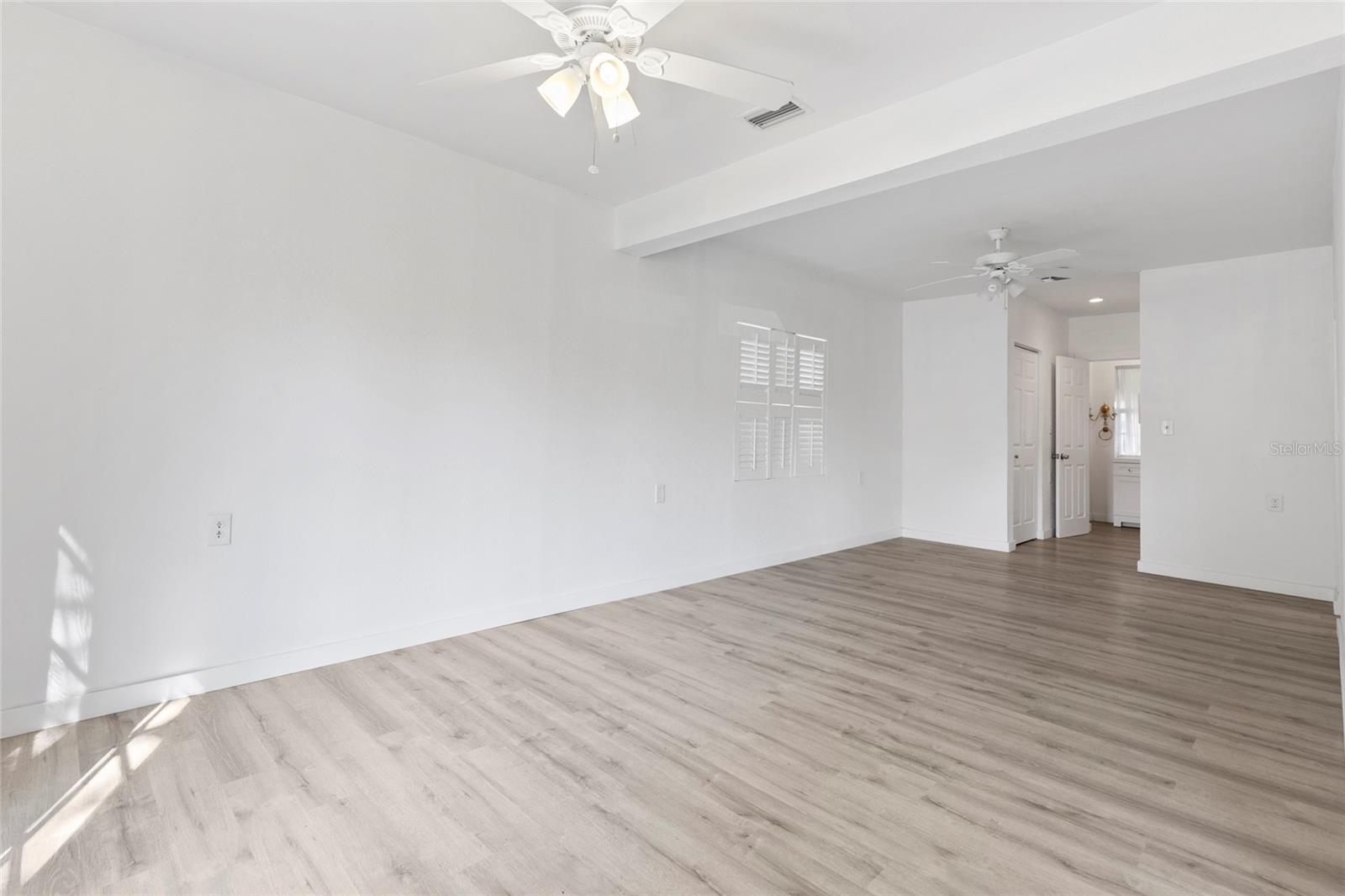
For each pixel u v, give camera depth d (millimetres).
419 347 3305
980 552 5977
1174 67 2146
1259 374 4723
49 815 1840
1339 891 1562
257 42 2488
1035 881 1599
